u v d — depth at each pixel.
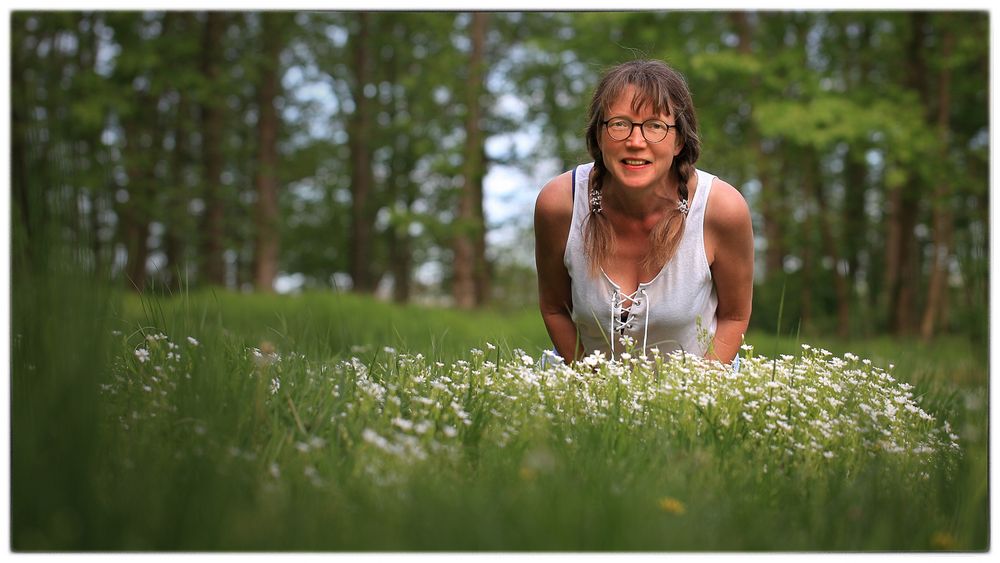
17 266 2.53
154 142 19.94
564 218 3.66
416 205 24.72
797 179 19.59
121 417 2.43
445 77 20.17
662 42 16.23
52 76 12.70
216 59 18.97
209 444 2.23
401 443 2.39
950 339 10.16
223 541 1.86
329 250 28.66
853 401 3.03
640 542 1.91
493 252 27.20
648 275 3.63
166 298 3.54
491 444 2.50
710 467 2.39
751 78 15.73
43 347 2.39
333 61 22.91
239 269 28.14
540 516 1.93
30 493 1.92
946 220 17.84
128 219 17.67
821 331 18.27
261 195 21.70
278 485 2.12
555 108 20.08
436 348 3.89
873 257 23.31
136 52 16.59
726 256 3.66
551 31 20.95
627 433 2.66
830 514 2.20
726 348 3.79
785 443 2.73
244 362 2.88
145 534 1.87
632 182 3.33
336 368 3.01
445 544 1.87
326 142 24.33
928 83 16.69
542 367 3.90
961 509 2.37
